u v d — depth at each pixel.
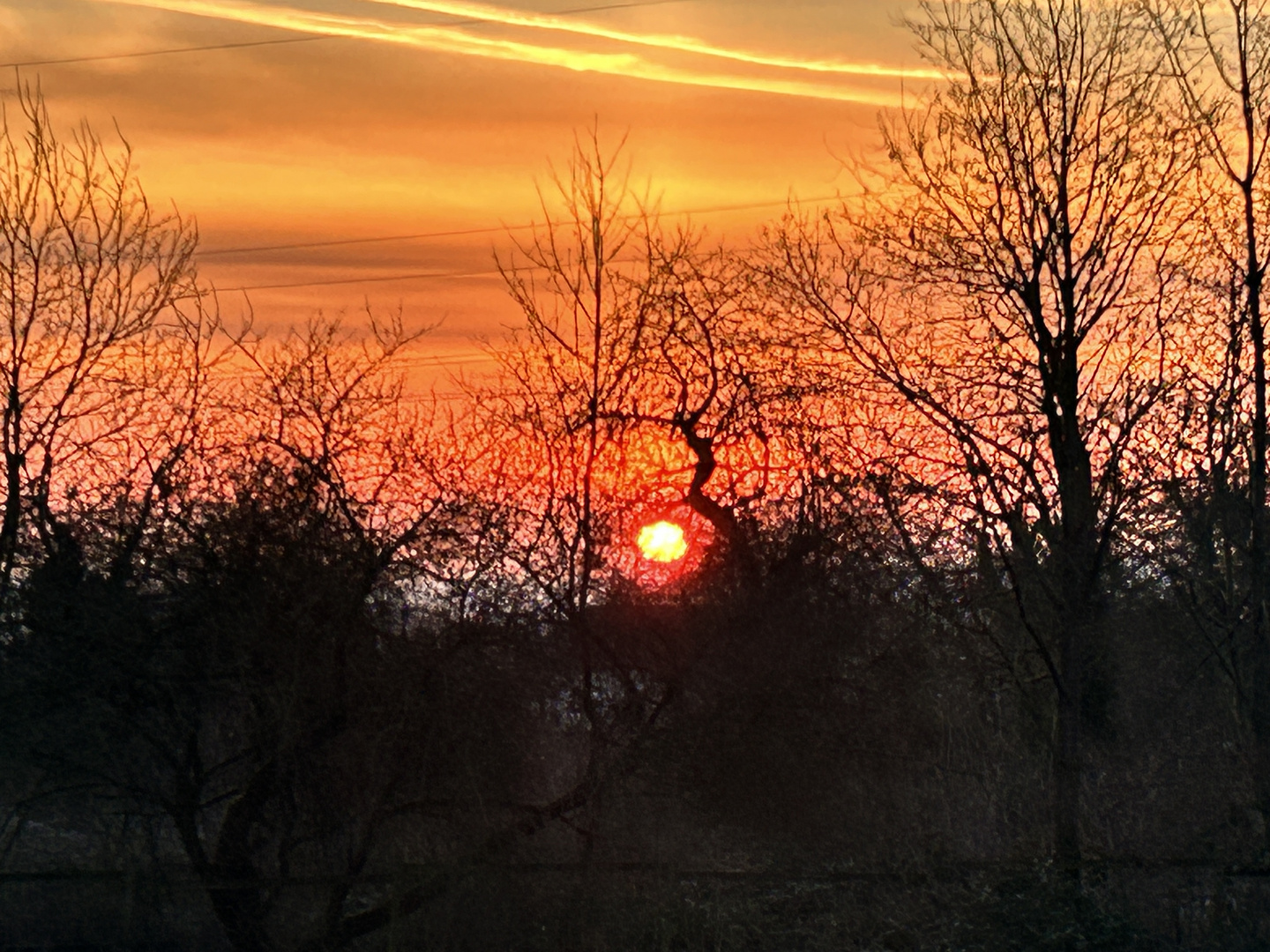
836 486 17.03
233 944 14.04
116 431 16.66
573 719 15.19
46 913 14.09
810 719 15.36
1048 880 17.41
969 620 20.00
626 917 14.60
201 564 14.34
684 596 15.38
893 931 15.73
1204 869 18.06
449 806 14.38
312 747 14.17
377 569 14.35
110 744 14.21
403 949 14.21
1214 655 21.62
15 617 14.42
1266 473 21.53
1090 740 21.03
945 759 18.16
